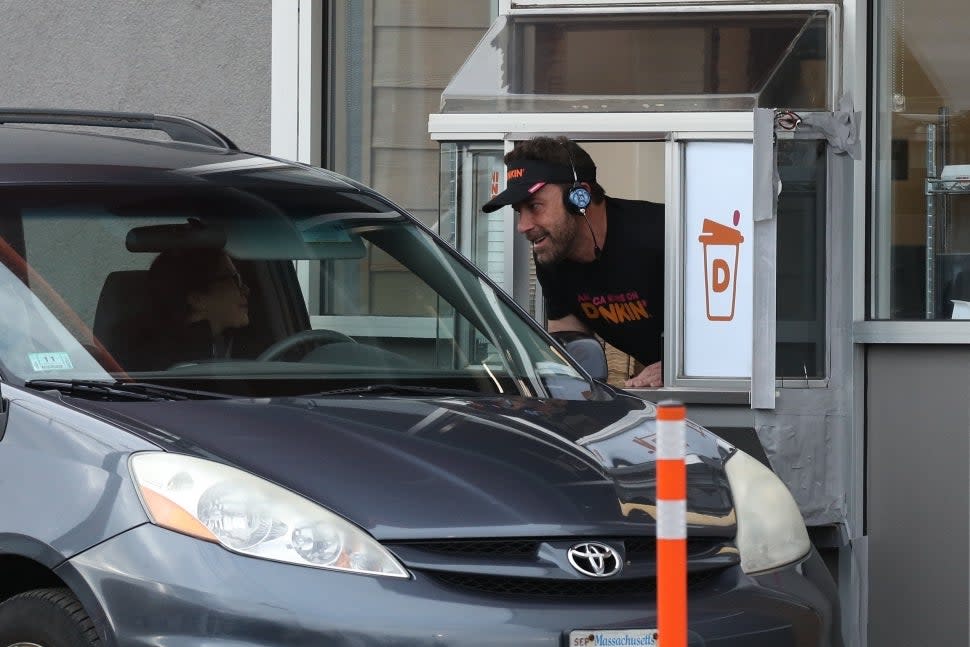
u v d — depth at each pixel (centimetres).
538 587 1102
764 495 1288
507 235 2195
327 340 1434
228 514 1072
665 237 2100
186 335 1352
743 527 1238
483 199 2203
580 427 1309
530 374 1470
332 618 1038
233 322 1389
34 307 1305
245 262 1430
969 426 2109
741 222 2097
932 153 2178
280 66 2606
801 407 2059
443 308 1520
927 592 2136
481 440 1220
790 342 2088
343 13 2611
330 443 1159
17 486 1142
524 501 1137
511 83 2169
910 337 2122
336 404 1260
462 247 2214
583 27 2172
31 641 1125
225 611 1038
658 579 997
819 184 2077
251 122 2662
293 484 1100
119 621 1059
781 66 2100
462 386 1426
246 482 1091
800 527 1283
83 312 1326
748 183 2095
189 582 1049
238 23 2662
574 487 1171
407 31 2597
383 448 1168
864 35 2172
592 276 2108
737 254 2100
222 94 2680
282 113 2609
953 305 2166
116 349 1309
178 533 1069
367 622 1039
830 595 1239
